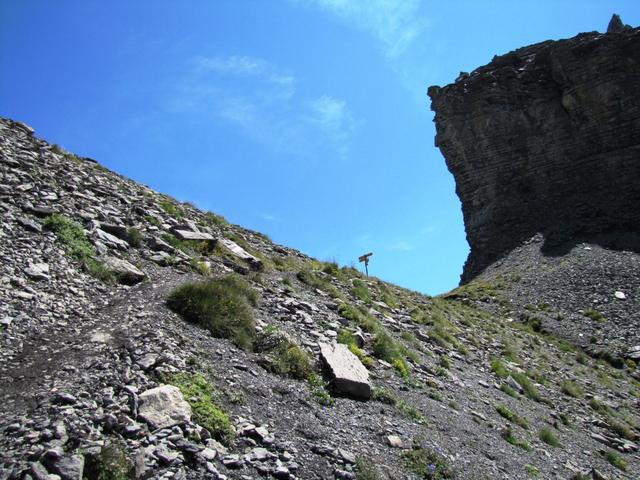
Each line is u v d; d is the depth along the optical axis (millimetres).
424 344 24281
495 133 83875
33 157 22859
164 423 9211
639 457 21109
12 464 7340
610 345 41562
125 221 20672
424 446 12641
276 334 15227
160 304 14484
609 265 54969
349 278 31500
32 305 12422
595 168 75625
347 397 13969
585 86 76938
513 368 27688
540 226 74438
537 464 15258
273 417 11242
